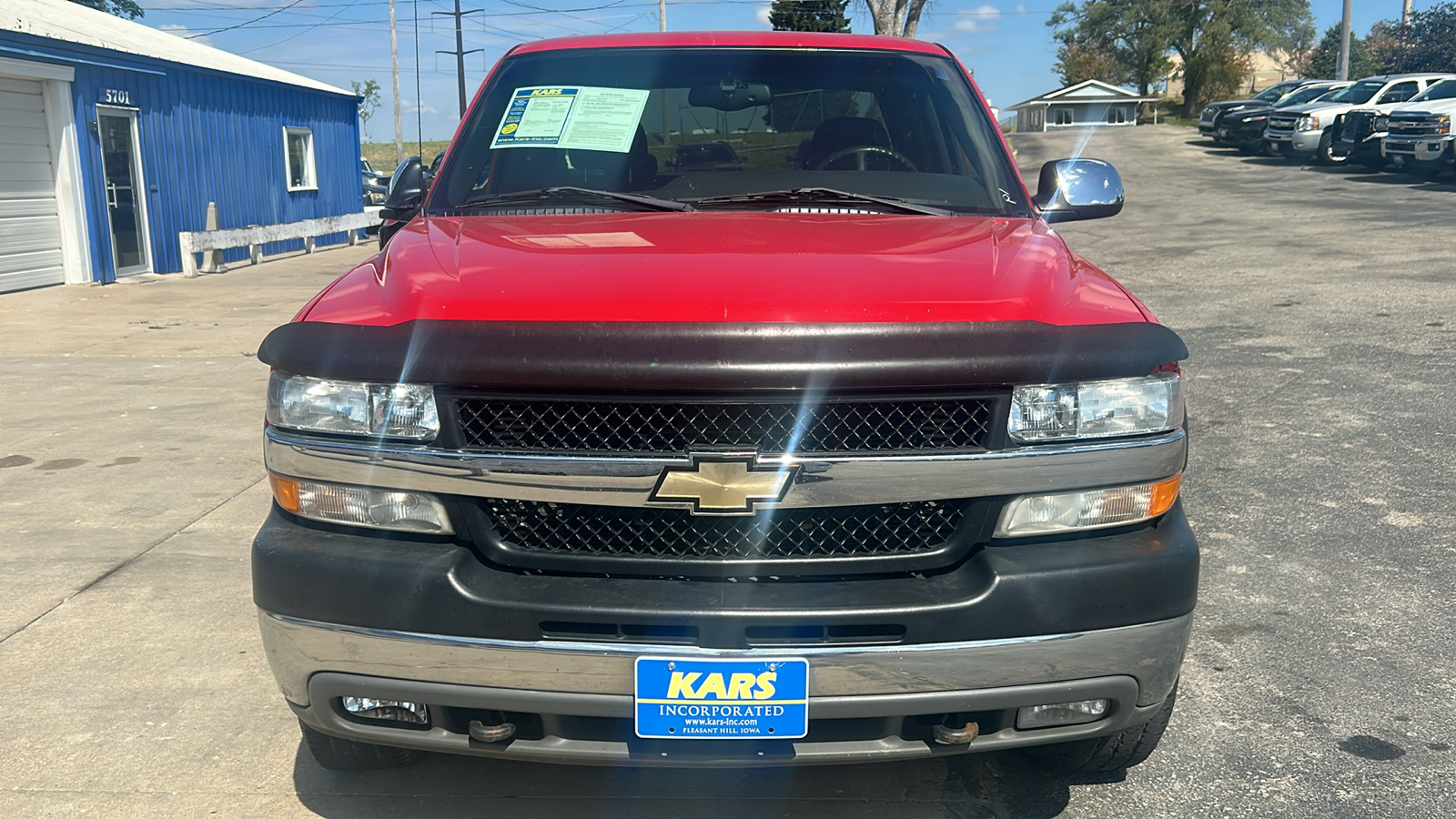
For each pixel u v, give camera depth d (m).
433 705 2.27
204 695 3.33
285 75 20.59
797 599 2.13
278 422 2.33
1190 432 6.06
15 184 13.35
